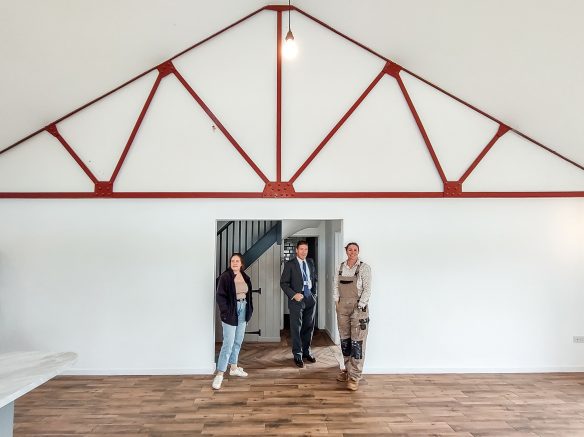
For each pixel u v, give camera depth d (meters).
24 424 3.78
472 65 4.68
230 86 5.34
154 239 5.39
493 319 5.44
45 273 5.30
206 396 4.47
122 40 4.45
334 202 5.50
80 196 5.33
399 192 5.48
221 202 5.46
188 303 5.35
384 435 3.60
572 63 3.96
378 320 5.40
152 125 5.36
